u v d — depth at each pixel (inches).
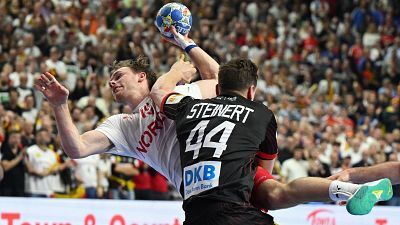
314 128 1138.0
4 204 736.3
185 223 331.3
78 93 1066.7
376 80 1435.8
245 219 319.3
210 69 387.5
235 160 325.7
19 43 1164.5
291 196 322.3
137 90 383.6
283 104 1168.8
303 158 976.9
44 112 931.3
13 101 969.5
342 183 309.7
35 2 1257.4
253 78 349.4
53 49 1105.4
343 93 1348.4
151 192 893.2
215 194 321.7
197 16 1462.8
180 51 1235.9
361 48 1486.2
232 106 339.0
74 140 358.9
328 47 1499.8
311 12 1614.2
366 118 1207.6
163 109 356.2
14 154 829.8
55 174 846.5
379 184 301.1
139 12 1417.3
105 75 1135.6
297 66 1397.6
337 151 1021.8
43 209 749.3
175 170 366.9
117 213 774.5
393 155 1035.3
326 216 840.9
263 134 335.0
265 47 1422.2
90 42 1172.5
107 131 378.0
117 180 877.8
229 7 1533.0
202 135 333.1
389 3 1663.4
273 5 1581.0
